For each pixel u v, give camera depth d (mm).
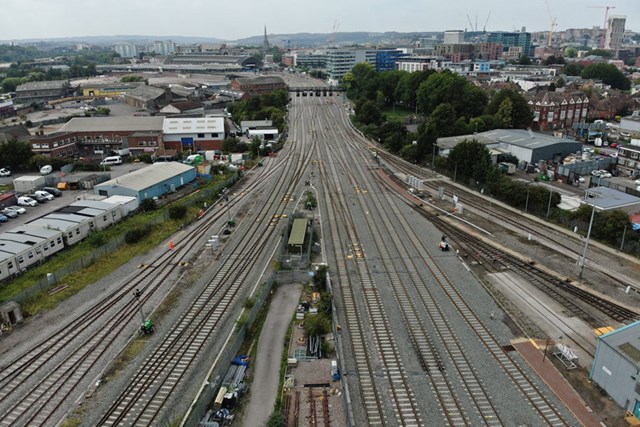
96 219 61156
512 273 49594
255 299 44344
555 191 67688
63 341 38906
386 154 105250
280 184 83500
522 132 103312
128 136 104562
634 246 53625
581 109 127000
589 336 38500
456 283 47562
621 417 29922
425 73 152375
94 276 50000
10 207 69062
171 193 78250
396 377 33906
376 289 46469
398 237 59531
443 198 74062
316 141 119750
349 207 71125
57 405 31922
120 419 30547
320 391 32469
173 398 32188
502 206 70500
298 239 53219
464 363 35312
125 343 38500
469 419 30047
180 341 38562
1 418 30906
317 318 40875
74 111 152500
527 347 37062
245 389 32625
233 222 63938
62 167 90812
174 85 195750
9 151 90625
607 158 86062
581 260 52250
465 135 105312
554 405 31062
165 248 57156
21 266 50281
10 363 36250
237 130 127688
